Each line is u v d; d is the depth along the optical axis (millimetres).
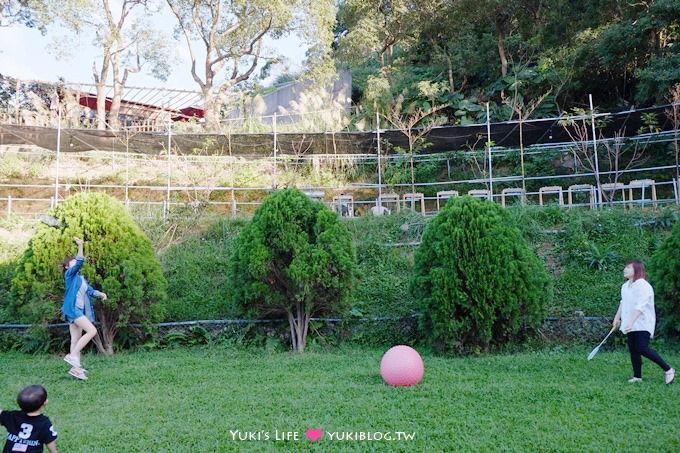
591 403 4793
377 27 21656
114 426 4371
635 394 5039
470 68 20672
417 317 8172
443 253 7238
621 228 10664
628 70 17344
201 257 10578
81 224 7641
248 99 19641
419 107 17672
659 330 7605
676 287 7273
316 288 7590
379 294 9234
